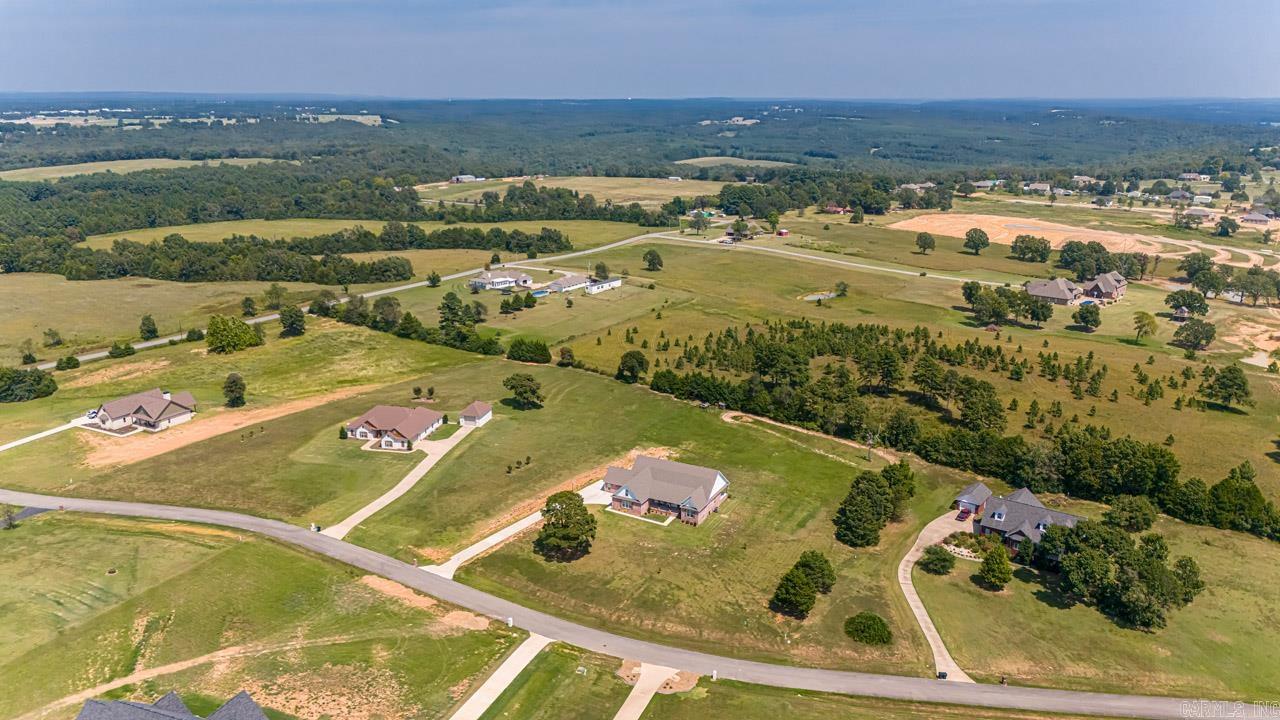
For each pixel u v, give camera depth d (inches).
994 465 4817.9
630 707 2874.0
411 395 6003.9
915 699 2960.1
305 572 3661.4
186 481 4534.9
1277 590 3641.7
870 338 7185.0
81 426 5374.0
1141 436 5300.2
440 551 3885.3
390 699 2871.6
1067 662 3181.6
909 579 3750.0
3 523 4045.3
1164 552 3705.7
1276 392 6087.6
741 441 5275.6
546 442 5177.2
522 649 3179.1
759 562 3860.7
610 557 3868.1
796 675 3080.7
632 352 6348.4
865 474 4360.2
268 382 6318.9
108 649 3105.3
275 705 2812.5
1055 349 7160.4
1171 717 2886.3
